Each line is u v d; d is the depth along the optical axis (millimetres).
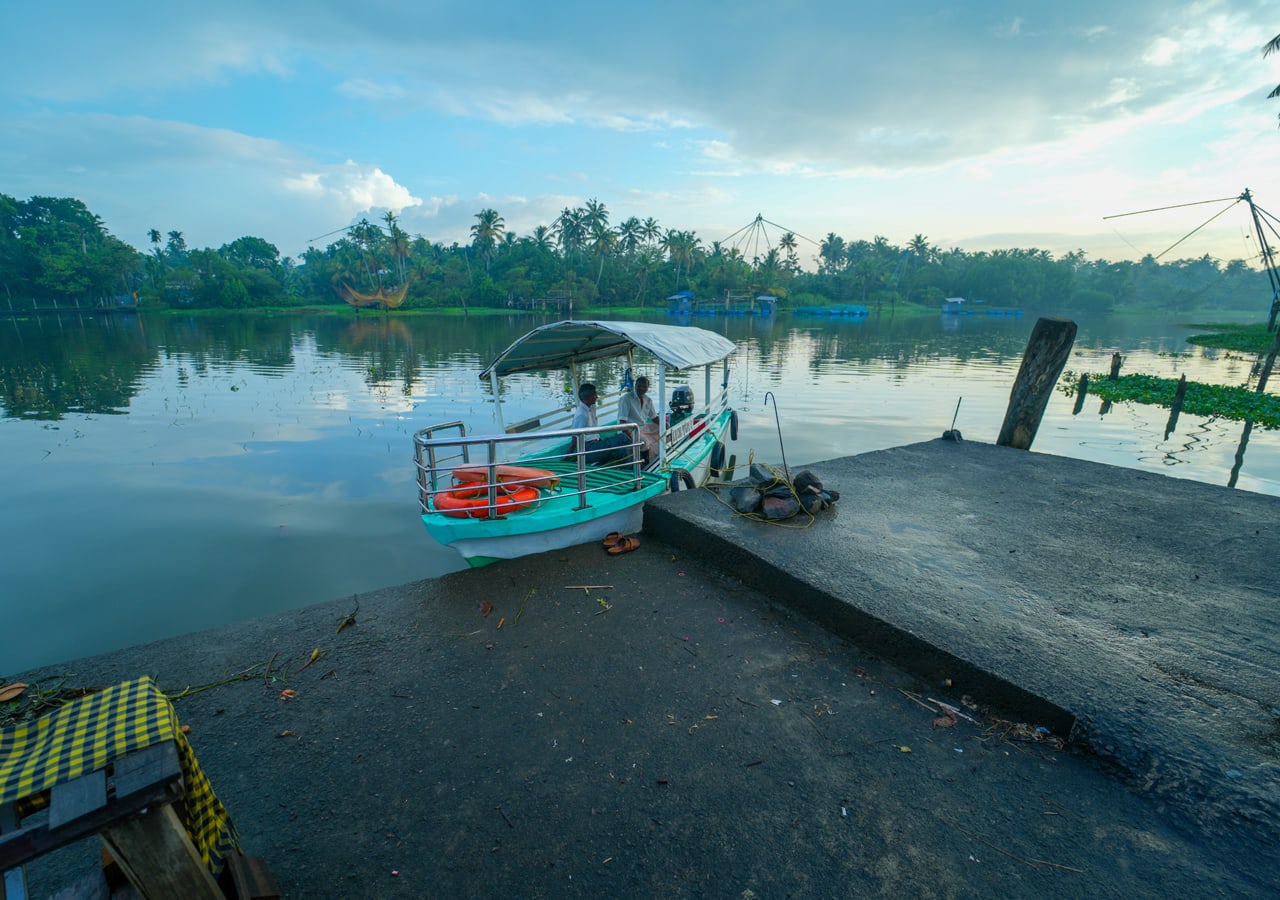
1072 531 5547
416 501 9000
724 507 6105
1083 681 3324
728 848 2625
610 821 2785
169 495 9203
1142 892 2357
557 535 5781
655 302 100250
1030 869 2469
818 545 5184
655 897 2418
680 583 5129
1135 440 13570
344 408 16062
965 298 123812
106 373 22844
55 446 12086
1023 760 3053
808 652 4082
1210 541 5324
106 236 110188
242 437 12859
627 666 3977
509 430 8344
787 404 17516
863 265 113062
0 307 90562
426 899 2436
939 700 3541
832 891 2414
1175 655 3568
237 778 3100
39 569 6746
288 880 2514
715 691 3695
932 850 2578
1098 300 122062
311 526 8016
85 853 2727
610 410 9844
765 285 100562
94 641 5363
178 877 1722
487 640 4332
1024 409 9344
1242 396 18516
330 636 4438
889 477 7348
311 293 112562
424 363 26375
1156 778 2797
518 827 2766
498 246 112875
